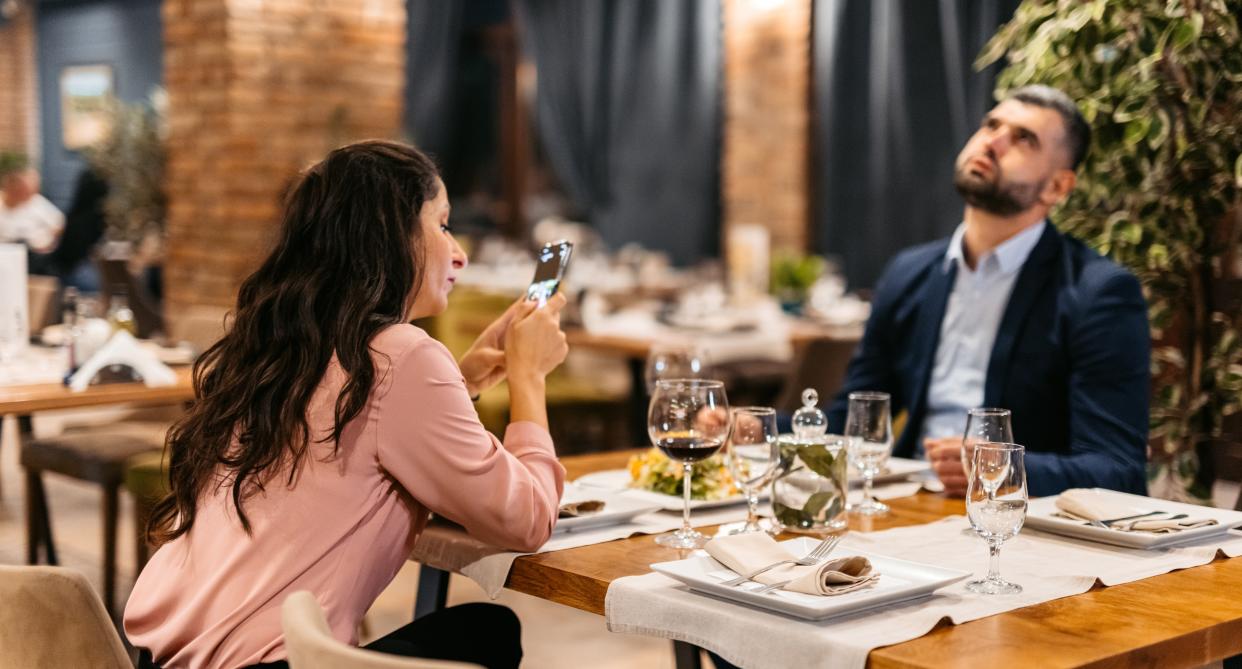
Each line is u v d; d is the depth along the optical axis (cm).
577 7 1056
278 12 646
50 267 905
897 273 301
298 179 187
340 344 171
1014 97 280
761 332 532
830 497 197
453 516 174
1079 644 140
